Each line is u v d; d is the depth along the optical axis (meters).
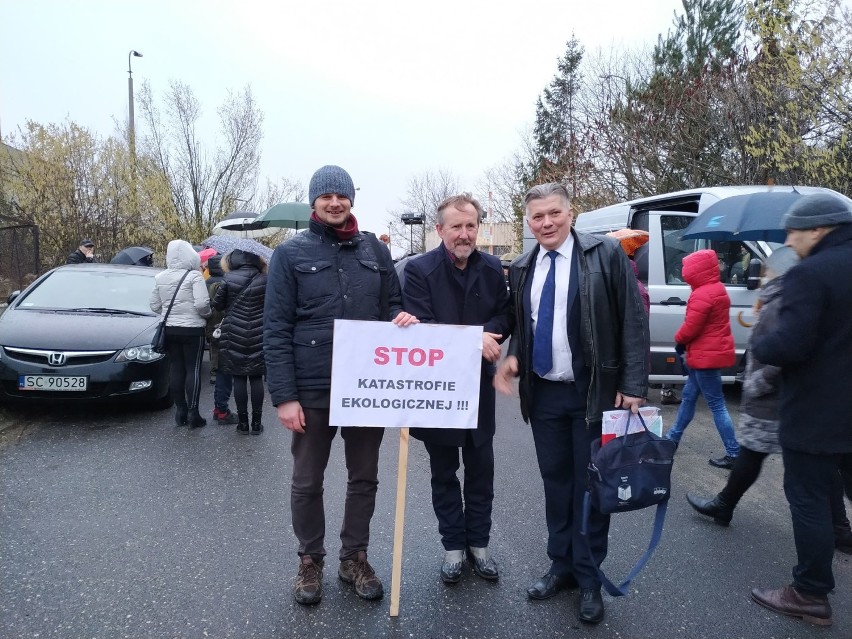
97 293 6.64
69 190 14.18
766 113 10.67
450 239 2.82
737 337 5.86
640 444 2.54
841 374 2.48
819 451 2.52
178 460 4.69
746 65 11.37
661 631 2.59
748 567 3.13
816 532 2.60
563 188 2.70
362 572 2.85
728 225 4.64
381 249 2.93
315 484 2.80
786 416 2.62
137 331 5.90
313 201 2.76
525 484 4.33
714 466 4.64
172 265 5.49
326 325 2.71
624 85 17.53
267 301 2.74
